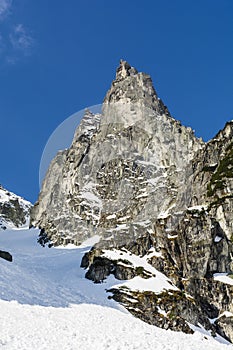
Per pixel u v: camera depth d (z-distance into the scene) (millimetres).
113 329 30969
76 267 54031
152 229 55594
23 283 41906
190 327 39938
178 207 58250
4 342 24047
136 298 41688
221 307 45375
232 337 42312
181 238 52062
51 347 24266
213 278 47781
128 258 49781
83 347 25125
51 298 38656
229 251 49250
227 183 53750
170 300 41906
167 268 49219
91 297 41656
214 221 51094
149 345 27578
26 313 31828
